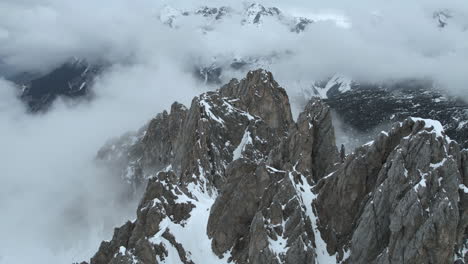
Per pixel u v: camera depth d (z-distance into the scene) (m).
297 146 131.00
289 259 97.12
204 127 169.75
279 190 108.75
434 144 93.94
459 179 91.25
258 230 102.44
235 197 118.12
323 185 113.06
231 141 173.50
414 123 103.50
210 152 165.88
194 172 159.12
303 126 133.12
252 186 117.75
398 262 88.06
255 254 101.62
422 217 87.62
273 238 101.94
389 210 94.12
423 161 93.62
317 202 109.62
